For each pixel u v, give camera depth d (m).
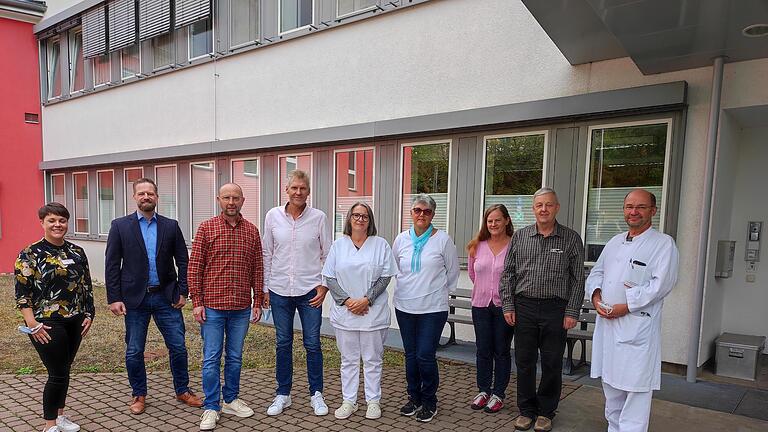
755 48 4.07
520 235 3.68
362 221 3.80
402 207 6.67
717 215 4.75
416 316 3.74
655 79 4.76
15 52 12.22
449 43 6.09
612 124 5.01
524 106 5.41
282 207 4.02
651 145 4.84
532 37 5.46
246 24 8.37
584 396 4.22
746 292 5.38
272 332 6.49
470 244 4.17
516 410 3.99
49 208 3.39
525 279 3.58
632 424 3.23
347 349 3.83
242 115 8.48
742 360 4.64
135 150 10.25
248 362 5.23
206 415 3.63
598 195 5.17
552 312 3.52
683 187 4.65
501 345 3.90
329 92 7.31
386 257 3.80
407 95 6.48
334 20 7.17
